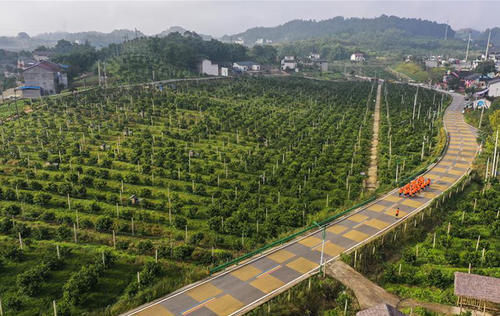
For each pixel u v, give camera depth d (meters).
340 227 62.75
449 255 54.53
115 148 99.31
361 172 89.94
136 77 194.12
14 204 69.25
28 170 81.94
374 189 81.25
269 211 70.19
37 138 102.12
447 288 48.62
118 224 63.78
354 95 195.00
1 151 92.56
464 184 80.88
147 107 137.75
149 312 42.88
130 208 69.50
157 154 92.94
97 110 132.25
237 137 110.19
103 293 48.31
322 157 94.75
